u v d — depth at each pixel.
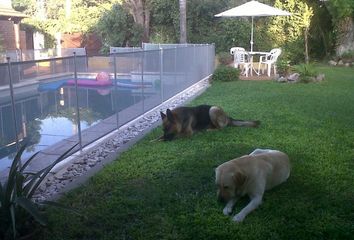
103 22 21.08
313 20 20.86
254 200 3.93
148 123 8.09
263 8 15.59
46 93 5.57
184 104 9.72
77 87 6.02
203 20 20.75
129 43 20.80
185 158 5.48
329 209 3.89
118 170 5.06
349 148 5.81
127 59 7.88
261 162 4.18
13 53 15.79
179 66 11.46
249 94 11.02
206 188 4.41
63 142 5.80
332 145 5.95
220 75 14.30
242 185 3.91
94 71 6.66
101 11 27.52
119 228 3.60
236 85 13.04
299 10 20.02
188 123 6.60
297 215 3.76
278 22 20.31
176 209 3.91
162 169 5.07
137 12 20.27
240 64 16.52
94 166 5.38
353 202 4.04
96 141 6.64
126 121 7.95
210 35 20.25
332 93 11.10
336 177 4.68
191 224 3.64
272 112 8.49
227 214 3.80
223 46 19.97
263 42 19.91
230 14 15.64
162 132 7.00
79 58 6.14
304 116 8.03
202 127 6.92
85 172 5.15
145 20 20.66
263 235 3.44
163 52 9.97
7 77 4.77
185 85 12.23
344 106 9.13
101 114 6.84
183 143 6.25
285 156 4.59
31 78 5.38
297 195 4.21
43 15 39.06
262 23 20.67
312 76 13.80
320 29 20.97
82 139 6.25
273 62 15.67
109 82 7.09
